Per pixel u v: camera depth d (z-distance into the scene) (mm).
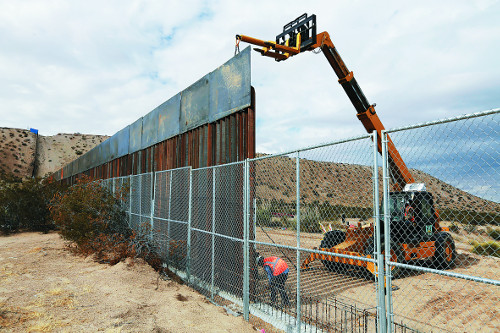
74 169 34031
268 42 7934
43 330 4527
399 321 5473
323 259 8328
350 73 9820
